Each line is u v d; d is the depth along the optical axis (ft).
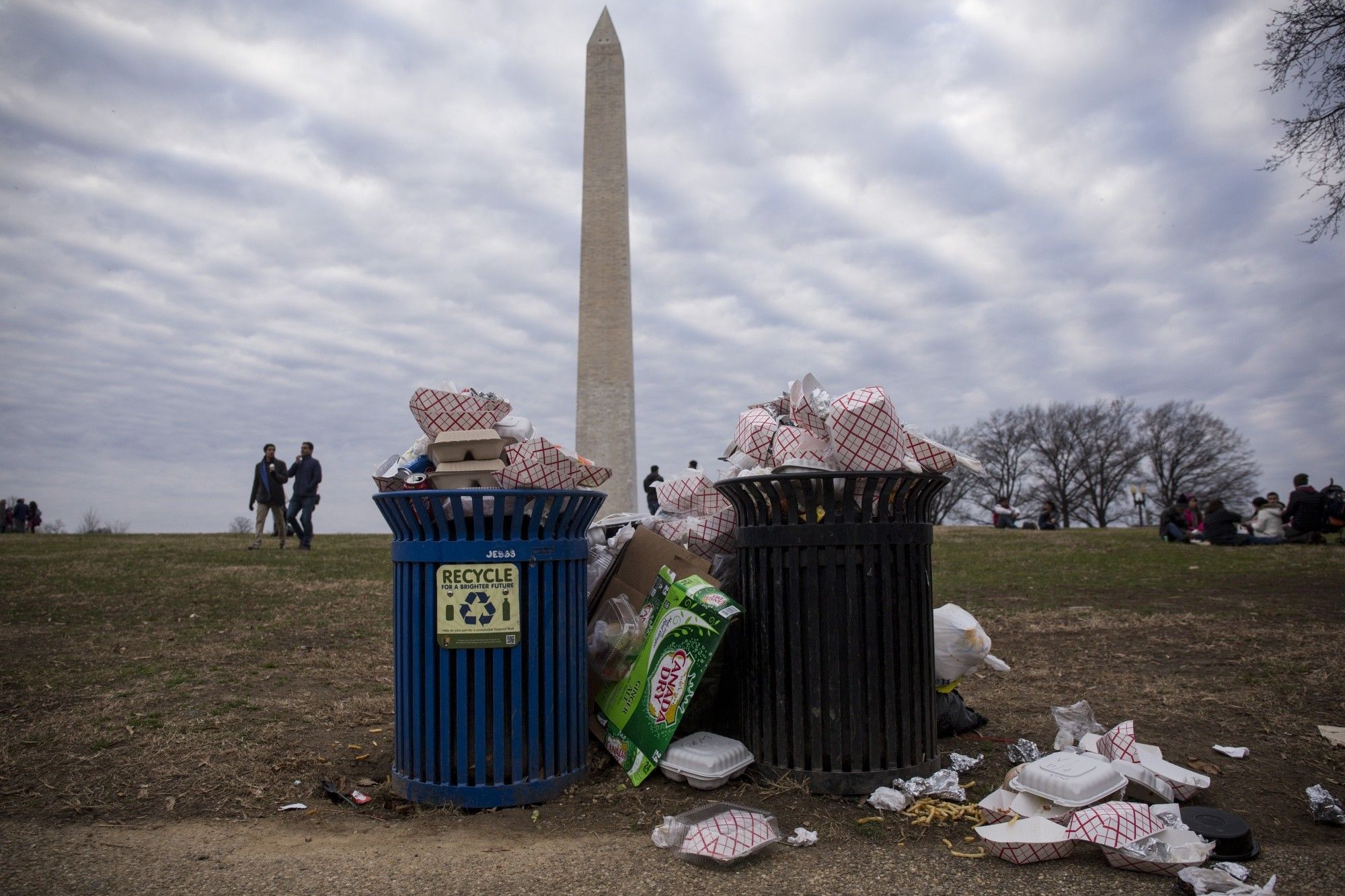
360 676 18.67
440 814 11.23
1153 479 190.08
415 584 11.57
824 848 9.94
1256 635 21.52
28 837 10.39
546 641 11.60
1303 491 53.52
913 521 11.89
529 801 11.39
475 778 11.43
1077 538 63.41
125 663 19.52
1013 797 10.82
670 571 12.84
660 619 12.39
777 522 11.80
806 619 11.58
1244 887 8.54
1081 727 13.52
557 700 11.69
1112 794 10.48
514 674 11.38
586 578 12.57
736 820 9.99
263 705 16.11
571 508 11.75
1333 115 39.37
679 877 9.18
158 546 55.01
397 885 9.02
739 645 12.60
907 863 9.52
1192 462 186.19
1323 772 12.43
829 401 12.25
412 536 11.64
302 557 46.44
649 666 12.32
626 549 13.84
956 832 10.39
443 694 11.38
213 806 11.58
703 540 14.51
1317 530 53.16
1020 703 16.57
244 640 22.45
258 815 11.32
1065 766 10.78
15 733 14.26
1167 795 11.00
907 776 11.64
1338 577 33.19
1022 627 24.49
